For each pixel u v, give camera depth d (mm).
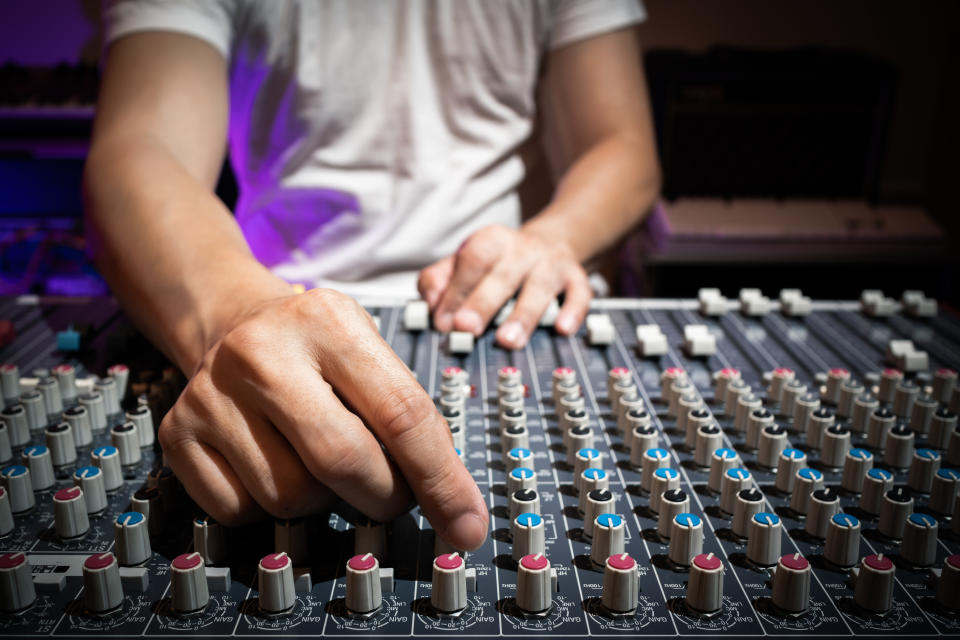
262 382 582
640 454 724
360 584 533
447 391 846
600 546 587
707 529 638
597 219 1345
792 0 3072
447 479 571
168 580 577
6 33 2869
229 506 598
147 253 849
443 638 520
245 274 779
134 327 1000
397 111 1562
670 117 2551
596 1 1599
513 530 597
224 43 1404
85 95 2416
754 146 2605
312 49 1519
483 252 1102
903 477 715
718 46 2838
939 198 3172
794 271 2523
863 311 1160
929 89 3182
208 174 1222
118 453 692
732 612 544
